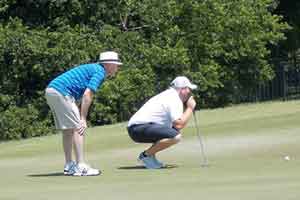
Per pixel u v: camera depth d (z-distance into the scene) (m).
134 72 51.59
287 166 20.92
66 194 16.88
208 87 57.06
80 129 20.86
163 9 55.94
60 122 20.81
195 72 55.56
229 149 26.20
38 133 47.97
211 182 17.94
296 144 26.16
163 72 54.47
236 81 60.47
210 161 23.47
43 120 48.91
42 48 48.22
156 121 22.52
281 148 25.50
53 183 19.41
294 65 70.06
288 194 15.12
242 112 44.09
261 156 24.03
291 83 69.19
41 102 49.25
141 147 28.84
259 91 64.19
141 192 16.58
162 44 55.28
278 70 68.56
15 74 49.12
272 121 35.09
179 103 22.56
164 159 24.62
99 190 17.33
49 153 29.98
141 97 51.94
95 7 52.97
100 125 49.12
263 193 15.42
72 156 22.11
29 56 48.62
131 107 51.62
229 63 60.19
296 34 74.19
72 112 20.70
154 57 53.19
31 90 50.62
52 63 48.84
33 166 25.00
